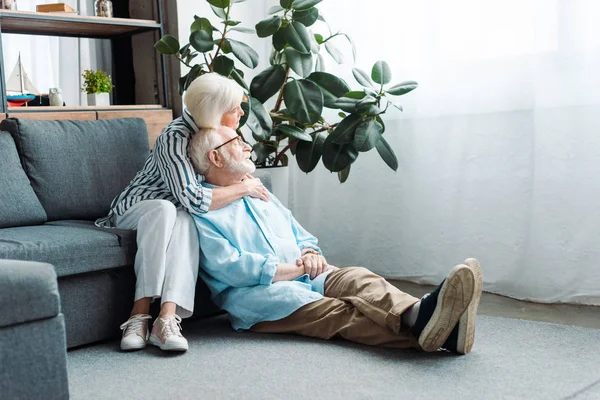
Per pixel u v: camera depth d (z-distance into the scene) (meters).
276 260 2.44
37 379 1.69
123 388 1.98
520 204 3.06
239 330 2.53
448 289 2.06
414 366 2.10
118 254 2.39
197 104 2.45
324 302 2.38
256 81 3.19
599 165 2.84
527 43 2.99
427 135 3.32
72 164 2.82
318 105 3.10
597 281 2.88
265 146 3.41
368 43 3.49
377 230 3.56
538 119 2.94
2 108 2.98
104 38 3.62
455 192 3.25
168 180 2.43
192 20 3.63
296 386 1.95
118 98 3.67
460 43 3.17
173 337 2.25
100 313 2.39
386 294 2.25
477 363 2.13
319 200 3.77
